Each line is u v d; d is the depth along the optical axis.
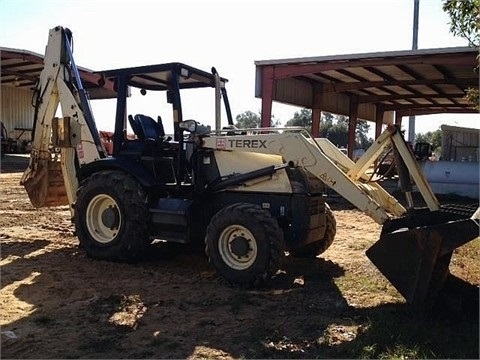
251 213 5.56
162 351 3.96
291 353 3.95
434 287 4.69
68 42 7.33
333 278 6.08
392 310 4.85
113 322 4.52
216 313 4.81
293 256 7.23
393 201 6.25
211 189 6.37
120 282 5.78
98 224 6.82
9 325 4.43
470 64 13.57
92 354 3.88
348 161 6.68
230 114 7.62
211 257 5.76
